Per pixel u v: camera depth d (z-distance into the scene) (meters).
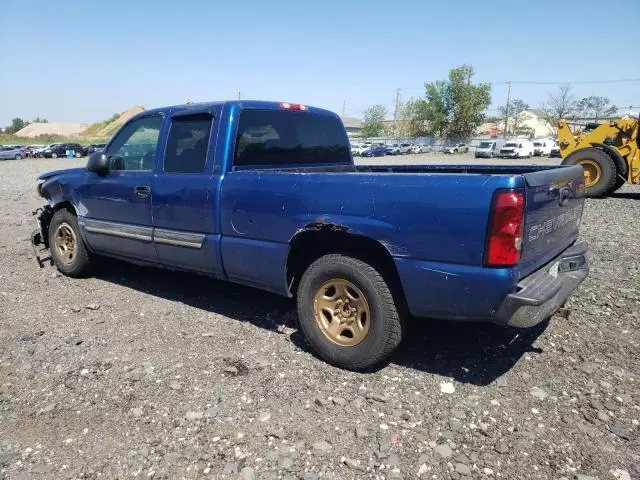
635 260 6.20
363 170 5.68
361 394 3.33
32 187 17.66
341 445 2.81
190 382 3.50
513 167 4.86
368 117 92.00
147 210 4.80
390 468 2.63
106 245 5.39
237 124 4.30
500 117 86.62
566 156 13.30
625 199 12.85
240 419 3.06
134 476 2.59
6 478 2.58
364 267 3.45
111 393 3.37
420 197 3.15
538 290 3.04
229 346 4.07
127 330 4.41
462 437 2.86
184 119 4.58
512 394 3.29
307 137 5.10
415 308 3.29
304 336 4.17
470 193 2.99
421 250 3.17
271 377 3.56
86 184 5.46
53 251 6.15
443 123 73.88
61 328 4.46
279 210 3.78
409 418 3.05
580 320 4.41
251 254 4.01
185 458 2.72
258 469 2.63
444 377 3.52
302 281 3.79
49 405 3.23
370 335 3.47
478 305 3.05
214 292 5.38
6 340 4.20
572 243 4.13
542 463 2.64
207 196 4.23
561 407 3.13
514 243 2.92
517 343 4.00
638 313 4.50
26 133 120.56
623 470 2.58
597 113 62.19
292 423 3.02
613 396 3.24
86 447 2.82
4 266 6.52
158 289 5.54
